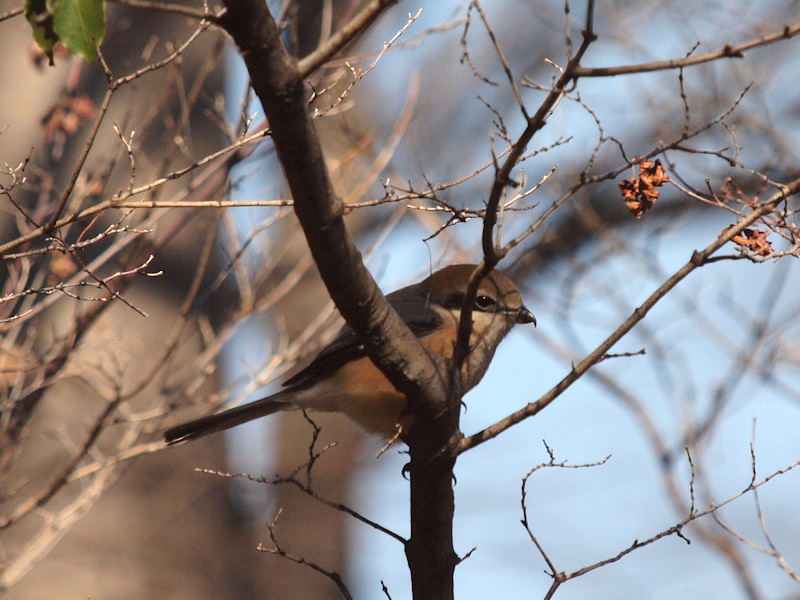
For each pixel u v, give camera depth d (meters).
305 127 5.25
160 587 10.61
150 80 11.16
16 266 9.41
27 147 10.18
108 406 9.14
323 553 13.50
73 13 5.26
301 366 14.57
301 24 10.54
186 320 9.50
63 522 9.30
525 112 5.35
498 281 9.86
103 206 5.97
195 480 11.73
